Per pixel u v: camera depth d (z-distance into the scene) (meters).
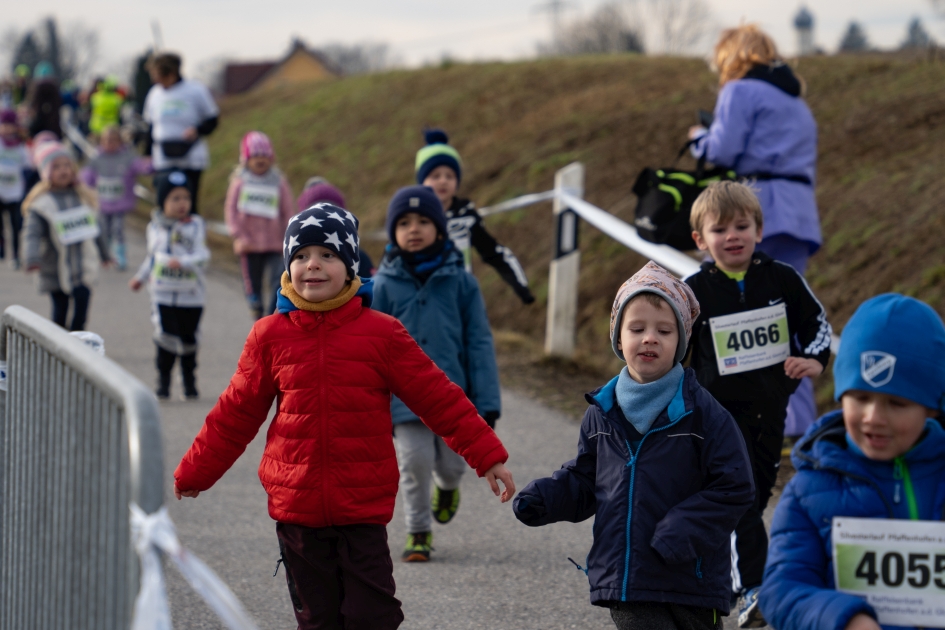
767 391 10.41
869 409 5.93
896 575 6.08
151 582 4.84
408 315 12.08
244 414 8.66
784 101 14.55
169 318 19.25
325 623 8.59
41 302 29.69
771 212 14.51
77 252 21.42
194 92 32.12
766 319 10.45
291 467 8.40
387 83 70.62
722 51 15.06
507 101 54.34
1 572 7.80
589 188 34.62
